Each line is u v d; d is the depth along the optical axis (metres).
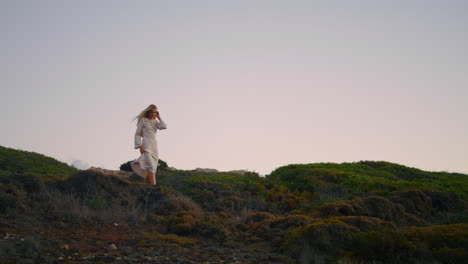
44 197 9.33
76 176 10.69
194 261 6.29
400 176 22.34
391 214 10.86
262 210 12.20
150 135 12.40
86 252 6.35
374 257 6.64
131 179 16.81
